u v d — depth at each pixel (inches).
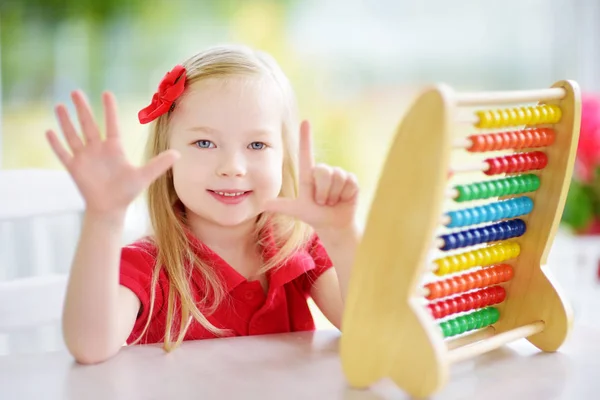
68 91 104.1
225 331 45.8
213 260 46.5
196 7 109.2
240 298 46.7
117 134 34.2
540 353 38.1
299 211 38.1
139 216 68.8
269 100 45.3
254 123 44.2
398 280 31.2
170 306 44.1
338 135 109.1
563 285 82.0
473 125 34.9
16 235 61.5
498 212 36.4
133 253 44.2
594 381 34.1
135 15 106.9
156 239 46.2
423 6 106.3
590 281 81.1
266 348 38.7
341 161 108.9
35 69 102.0
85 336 35.9
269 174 45.0
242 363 36.3
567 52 100.5
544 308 38.1
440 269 35.5
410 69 107.7
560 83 37.2
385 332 31.6
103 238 35.6
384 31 108.0
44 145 101.5
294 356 37.4
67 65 104.0
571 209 80.7
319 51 109.7
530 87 103.0
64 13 103.5
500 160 36.2
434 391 30.3
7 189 54.4
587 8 98.7
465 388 33.1
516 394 32.4
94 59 105.6
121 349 38.7
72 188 57.7
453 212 34.9
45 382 33.8
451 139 29.6
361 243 32.2
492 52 104.4
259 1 110.0
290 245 48.0
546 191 38.0
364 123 109.2
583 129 79.8
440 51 106.3
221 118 43.8
